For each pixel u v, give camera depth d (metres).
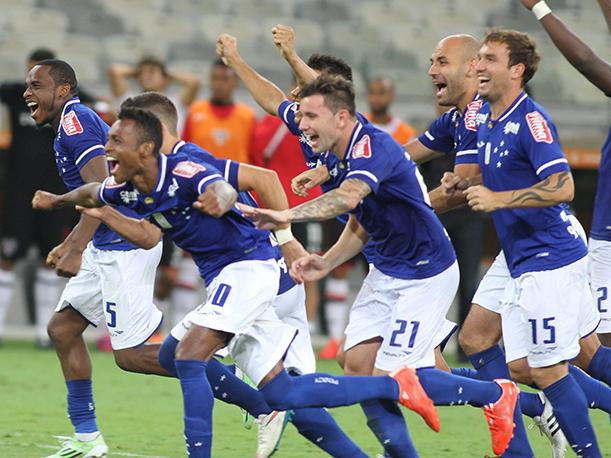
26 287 45.50
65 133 20.70
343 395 17.97
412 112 47.94
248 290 17.94
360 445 23.20
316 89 17.73
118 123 17.05
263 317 18.38
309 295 37.00
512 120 18.30
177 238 18.02
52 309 38.81
